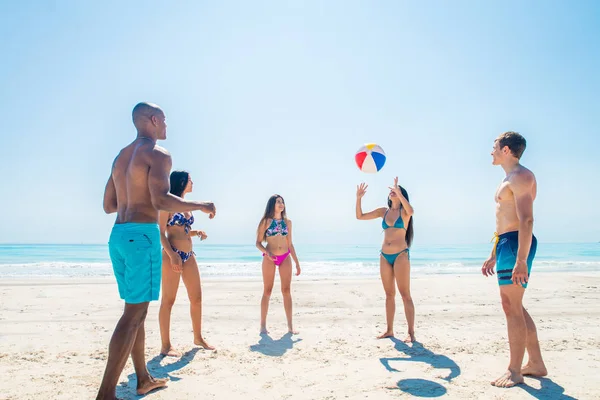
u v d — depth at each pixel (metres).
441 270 19.50
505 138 3.81
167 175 3.27
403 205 5.41
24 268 21.03
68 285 11.09
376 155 5.74
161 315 4.68
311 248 60.66
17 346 4.96
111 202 3.63
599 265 21.72
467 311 7.34
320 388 3.55
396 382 3.70
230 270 19.41
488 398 3.29
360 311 7.43
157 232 3.31
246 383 3.68
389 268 5.53
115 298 8.75
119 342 2.98
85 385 3.57
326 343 5.19
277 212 6.20
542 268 19.78
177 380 3.76
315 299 8.66
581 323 6.23
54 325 6.16
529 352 3.88
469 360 4.41
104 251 47.22
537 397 3.30
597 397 3.30
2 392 3.37
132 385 3.62
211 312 7.24
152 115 3.51
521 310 3.67
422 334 5.66
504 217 3.78
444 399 3.27
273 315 7.06
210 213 3.43
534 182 3.65
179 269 4.53
